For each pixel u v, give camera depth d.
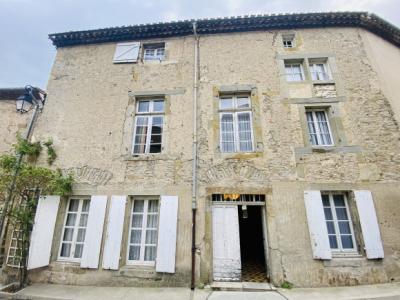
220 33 7.83
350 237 5.57
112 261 5.50
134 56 7.73
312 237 5.34
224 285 5.19
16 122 7.43
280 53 7.36
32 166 5.96
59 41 8.19
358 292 4.68
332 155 6.03
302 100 6.66
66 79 7.65
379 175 5.81
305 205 5.61
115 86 7.39
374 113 6.44
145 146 6.77
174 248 5.45
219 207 5.92
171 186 6.03
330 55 7.22
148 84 7.31
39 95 7.30
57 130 6.96
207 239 5.55
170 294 4.86
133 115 7.00
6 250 6.00
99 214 5.87
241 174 6.00
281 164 6.02
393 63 7.52
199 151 6.32
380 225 5.43
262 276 5.75
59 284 5.49
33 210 5.91
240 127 6.75
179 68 7.42
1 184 5.45
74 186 6.25
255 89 6.87
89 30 7.98
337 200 5.87
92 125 6.92
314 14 7.50
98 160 6.50
